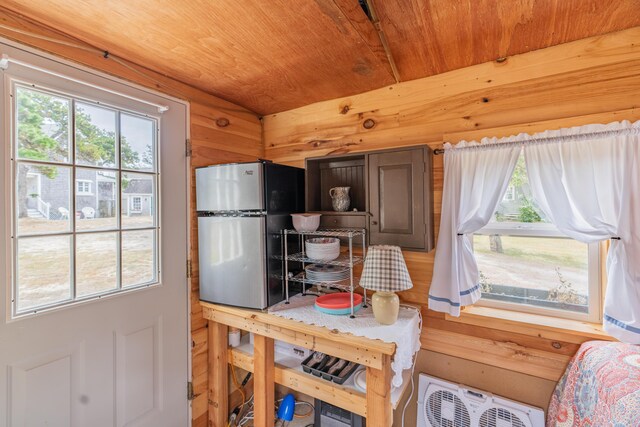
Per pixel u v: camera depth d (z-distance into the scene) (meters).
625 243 1.19
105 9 1.06
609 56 1.29
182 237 1.68
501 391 1.50
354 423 1.54
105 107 1.35
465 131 1.58
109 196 1.37
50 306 1.17
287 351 1.79
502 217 1.60
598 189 1.27
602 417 0.99
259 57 1.42
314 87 1.78
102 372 1.33
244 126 2.10
